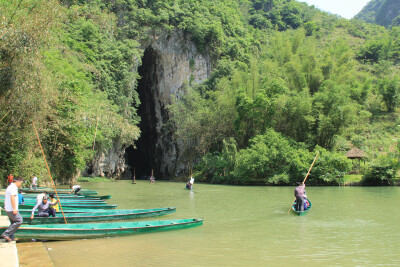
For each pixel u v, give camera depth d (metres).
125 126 40.84
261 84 41.25
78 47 40.28
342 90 34.38
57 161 27.95
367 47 71.69
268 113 36.09
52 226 9.85
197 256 7.80
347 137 39.19
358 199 18.83
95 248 8.45
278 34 55.78
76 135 27.47
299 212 13.61
